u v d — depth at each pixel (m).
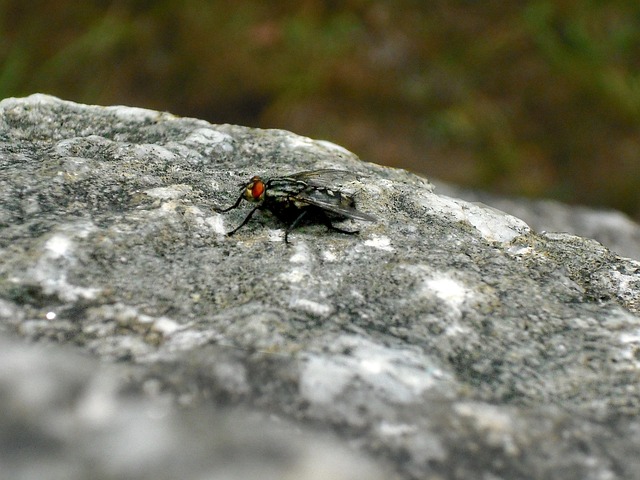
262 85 0.29
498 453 0.07
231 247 0.09
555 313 0.09
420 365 0.08
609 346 0.08
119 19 0.30
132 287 0.08
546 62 0.30
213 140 0.12
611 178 0.27
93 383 0.07
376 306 0.09
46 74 0.29
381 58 0.29
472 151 0.27
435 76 0.29
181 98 0.28
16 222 0.09
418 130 0.28
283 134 0.12
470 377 0.08
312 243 0.10
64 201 0.10
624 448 0.07
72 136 0.12
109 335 0.08
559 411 0.08
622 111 0.29
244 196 0.10
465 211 0.11
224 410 0.07
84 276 0.08
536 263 0.10
